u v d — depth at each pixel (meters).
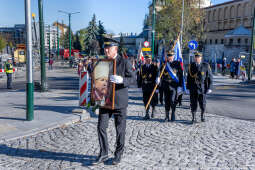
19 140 5.19
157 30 36.12
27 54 6.32
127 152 4.51
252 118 7.33
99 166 3.92
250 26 57.06
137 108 8.46
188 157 4.29
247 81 18.98
